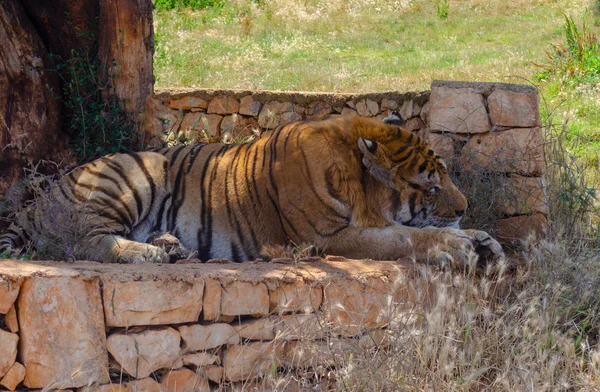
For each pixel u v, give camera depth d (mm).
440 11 39375
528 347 8117
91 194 10430
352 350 7910
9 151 12492
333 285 8336
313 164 9938
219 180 10766
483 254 9539
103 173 10570
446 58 30641
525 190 11281
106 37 13969
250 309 7910
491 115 11500
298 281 8180
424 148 10422
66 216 9883
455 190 10469
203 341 7660
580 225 11359
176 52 31250
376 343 8258
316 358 8008
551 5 38438
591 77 21562
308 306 8203
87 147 13797
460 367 8148
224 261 8953
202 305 7652
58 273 6922
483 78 25453
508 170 11383
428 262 9305
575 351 8797
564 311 9016
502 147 11453
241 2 41406
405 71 28531
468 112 11641
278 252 9953
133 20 14031
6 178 12422
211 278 7703
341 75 27312
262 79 27500
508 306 9047
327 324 8023
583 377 8094
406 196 10195
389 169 10062
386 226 10078
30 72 12859
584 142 15438
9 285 6664
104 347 7094
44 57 13453
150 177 10727
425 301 8781
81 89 13984
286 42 34812
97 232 10094
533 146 11289
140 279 7293
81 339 6957
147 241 10836
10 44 12617
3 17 12570
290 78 27797
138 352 6945
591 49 24078
